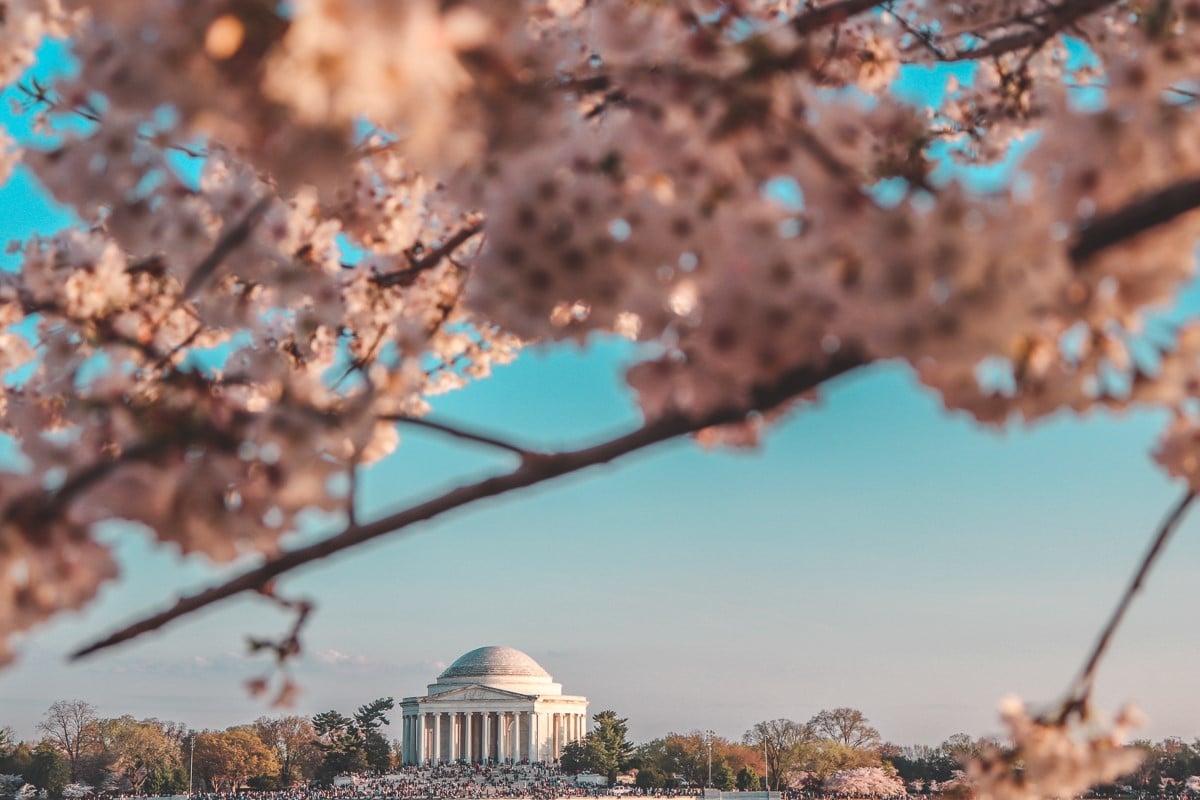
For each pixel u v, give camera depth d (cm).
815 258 903
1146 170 1012
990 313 839
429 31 717
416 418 1108
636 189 1080
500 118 902
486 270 1094
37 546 1011
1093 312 996
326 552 1078
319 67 709
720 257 975
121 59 845
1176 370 1019
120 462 1059
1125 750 1541
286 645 1226
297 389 1178
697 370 1016
